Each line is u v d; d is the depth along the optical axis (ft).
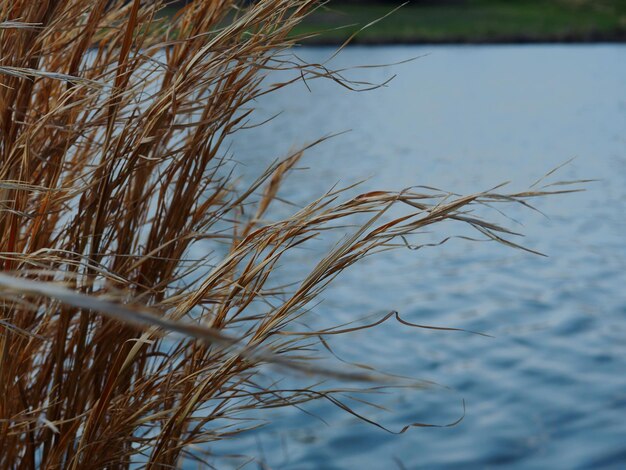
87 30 5.01
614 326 16.31
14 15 4.87
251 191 5.37
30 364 5.31
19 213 4.28
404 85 78.43
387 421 11.91
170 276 5.25
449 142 46.34
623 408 12.34
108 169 4.69
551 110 59.36
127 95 4.86
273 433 11.32
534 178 35.09
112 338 4.76
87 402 4.97
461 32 128.06
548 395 12.89
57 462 4.55
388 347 14.96
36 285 1.98
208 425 10.81
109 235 5.14
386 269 20.86
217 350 4.76
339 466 10.60
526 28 133.08
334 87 77.10
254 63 4.91
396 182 33.76
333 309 17.31
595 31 127.03
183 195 5.33
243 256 4.54
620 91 68.95
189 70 4.67
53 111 4.60
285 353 4.74
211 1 5.32
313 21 121.29
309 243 21.58
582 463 10.79
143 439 4.63
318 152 42.60
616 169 36.94
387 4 149.28
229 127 5.17
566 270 20.86
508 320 16.80
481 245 23.41
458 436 11.56
